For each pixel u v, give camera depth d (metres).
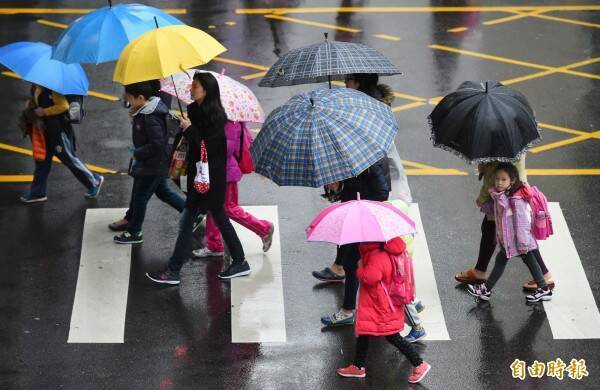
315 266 33.31
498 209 30.45
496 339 29.84
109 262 33.53
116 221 35.62
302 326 30.45
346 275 29.92
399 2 56.72
